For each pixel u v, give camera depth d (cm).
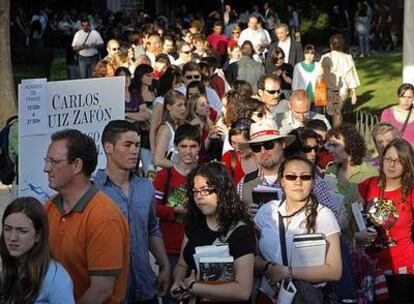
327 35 4959
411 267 870
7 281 619
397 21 4794
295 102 1222
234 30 2830
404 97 1375
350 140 922
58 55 3919
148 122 1481
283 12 4922
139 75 1600
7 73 2305
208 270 728
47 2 5044
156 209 894
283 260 760
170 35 2688
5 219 615
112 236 671
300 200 759
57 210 684
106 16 5012
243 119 1033
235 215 742
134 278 789
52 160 674
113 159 786
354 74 2081
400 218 870
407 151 866
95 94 934
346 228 877
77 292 677
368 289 832
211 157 1235
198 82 1323
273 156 880
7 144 1074
